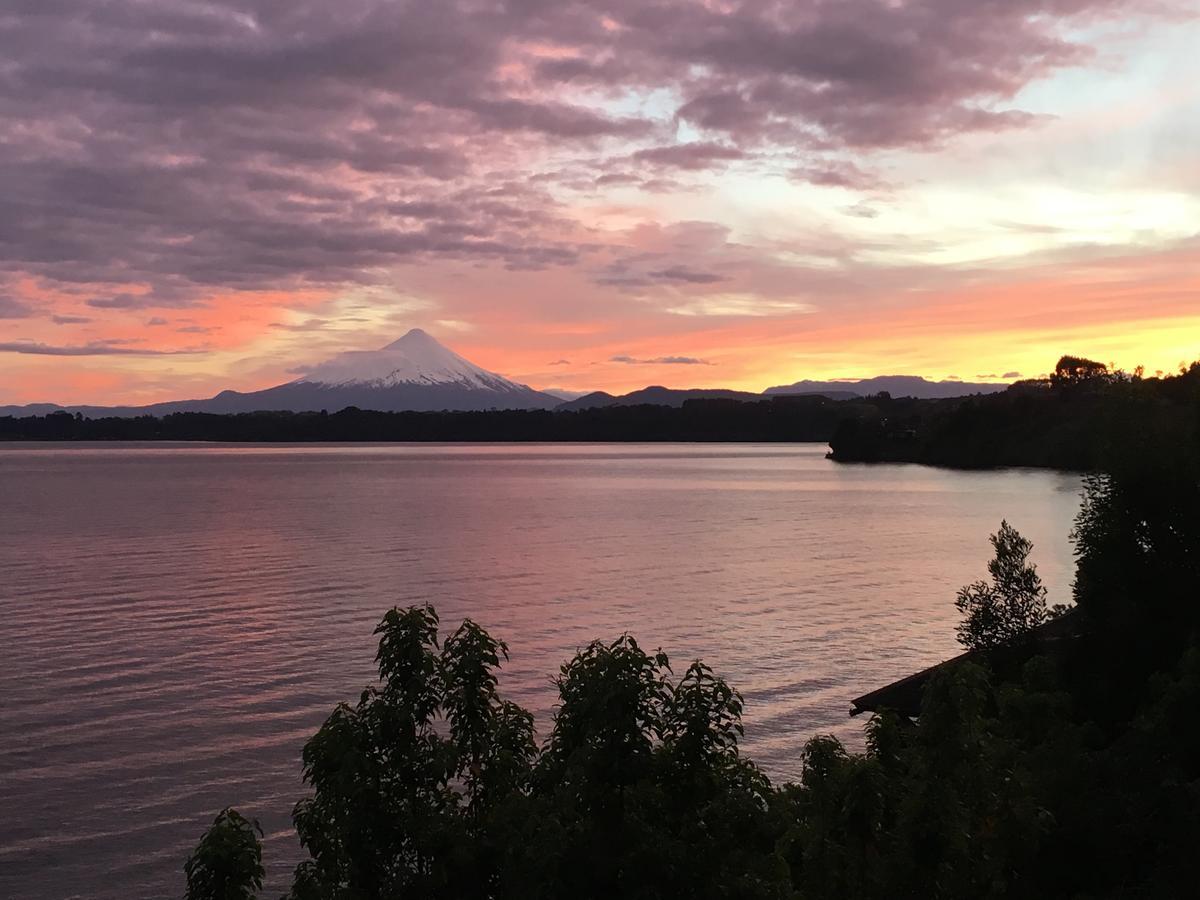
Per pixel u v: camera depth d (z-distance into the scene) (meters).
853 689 45.19
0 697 43.97
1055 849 15.84
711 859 10.07
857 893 11.16
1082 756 17.61
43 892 26.91
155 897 26.72
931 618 63.38
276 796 33.09
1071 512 143.62
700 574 84.19
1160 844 15.62
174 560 91.94
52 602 68.25
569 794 10.17
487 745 11.94
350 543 106.88
